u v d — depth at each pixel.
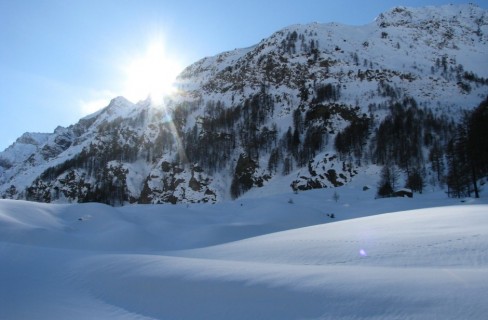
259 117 156.38
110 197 143.25
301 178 116.25
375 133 129.75
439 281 12.87
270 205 70.69
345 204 81.56
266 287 14.50
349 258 18.97
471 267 15.30
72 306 15.71
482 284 12.13
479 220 23.36
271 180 129.50
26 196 163.12
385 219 30.33
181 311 14.27
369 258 18.41
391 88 151.38
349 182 110.12
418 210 34.69
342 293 13.07
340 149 125.44
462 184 73.75
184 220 66.56
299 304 12.99
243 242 29.97
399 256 18.02
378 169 113.88
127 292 16.58
